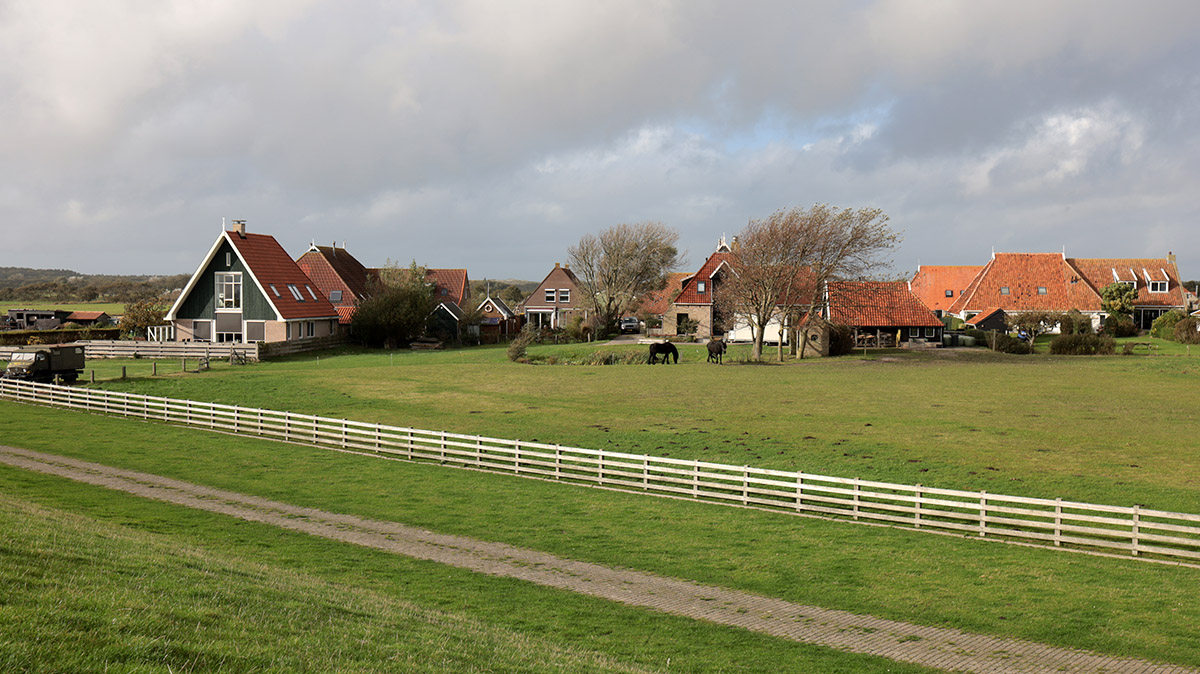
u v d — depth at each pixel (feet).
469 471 105.09
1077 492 85.35
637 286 330.54
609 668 43.01
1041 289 326.03
